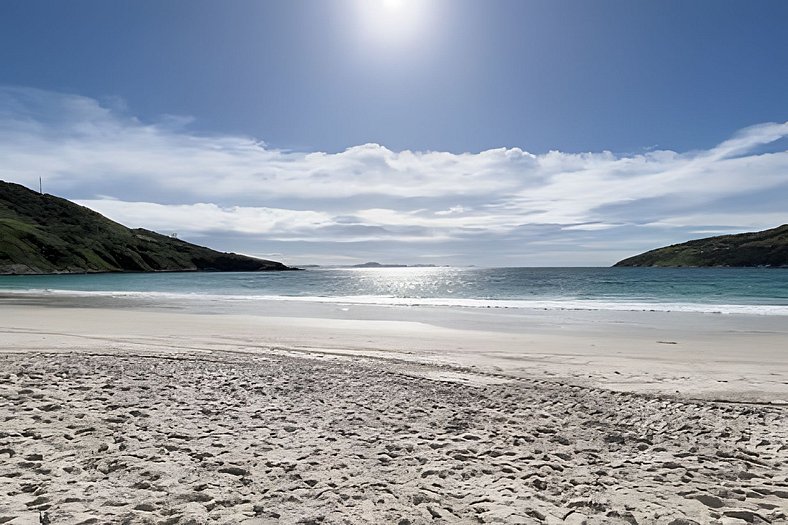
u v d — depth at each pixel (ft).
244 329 61.77
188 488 14.64
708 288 175.63
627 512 13.51
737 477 16.49
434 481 15.79
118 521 12.26
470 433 21.08
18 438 18.81
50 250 472.03
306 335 56.49
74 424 20.74
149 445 18.47
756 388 30.96
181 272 572.51
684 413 24.95
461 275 415.64
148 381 30.35
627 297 132.67
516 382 32.60
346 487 15.16
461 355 43.68
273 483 15.34
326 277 395.14
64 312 86.12
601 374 35.37
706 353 44.98
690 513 13.55
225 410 24.16
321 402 26.32
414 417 23.65
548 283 229.04
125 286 224.94
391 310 93.91
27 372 31.91
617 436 21.02
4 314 81.25
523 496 14.65
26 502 13.23
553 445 19.85
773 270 461.37
